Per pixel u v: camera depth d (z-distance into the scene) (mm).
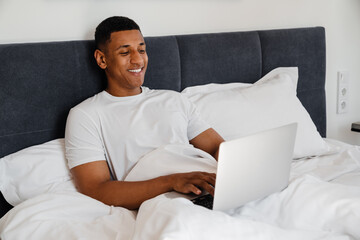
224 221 1104
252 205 1338
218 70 2156
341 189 1309
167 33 2146
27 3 1786
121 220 1318
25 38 1805
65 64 1777
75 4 1887
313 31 2416
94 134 1644
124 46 1708
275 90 2105
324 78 2498
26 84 1699
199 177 1431
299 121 2039
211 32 2268
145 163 1587
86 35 1935
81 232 1219
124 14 2014
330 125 2770
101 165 1609
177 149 1608
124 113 1699
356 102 2840
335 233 1232
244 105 1995
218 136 1840
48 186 1592
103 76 1874
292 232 1167
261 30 2303
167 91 1862
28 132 1727
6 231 1244
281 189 1405
